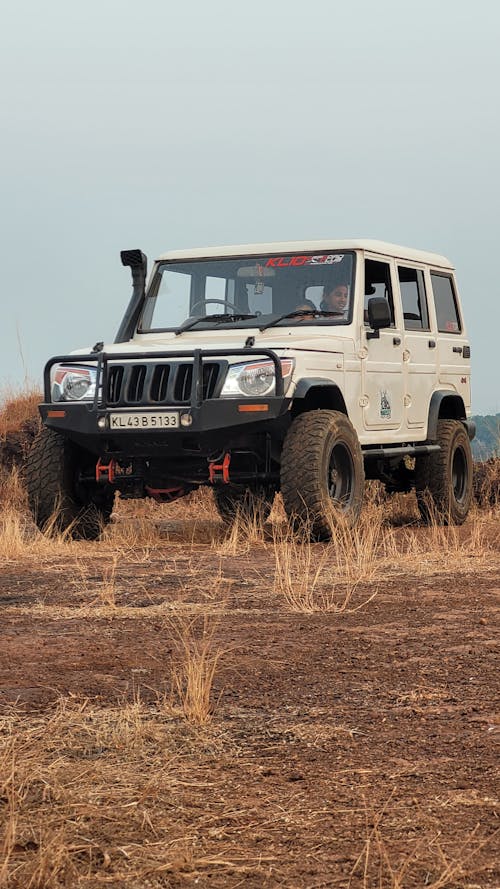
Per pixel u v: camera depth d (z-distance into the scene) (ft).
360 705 26.96
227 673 30.14
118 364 59.21
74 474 62.54
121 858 17.93
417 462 73.77
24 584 45.80
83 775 21.72
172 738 24.26
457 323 78.64
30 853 18.15
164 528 69.56
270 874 17.35
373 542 56.49
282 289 65.26
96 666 30.89
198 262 67.15
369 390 64.75
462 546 56.80
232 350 57.57
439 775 21.74
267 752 23.32
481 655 32.22
